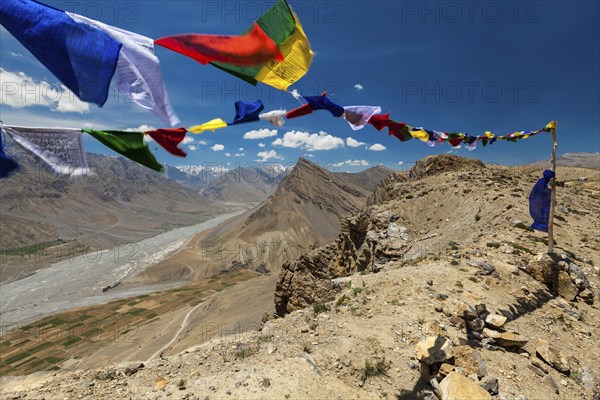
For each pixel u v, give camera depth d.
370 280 18.25
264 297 105.50
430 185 46.09
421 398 9.91
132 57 5.16
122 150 5.13
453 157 58.22
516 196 32.88
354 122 7.91
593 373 11.08
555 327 13.77
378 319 13.90
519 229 24.59
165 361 13.14
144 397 10.54
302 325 14.35
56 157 4.80
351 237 41.19
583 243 22.97
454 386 9.18
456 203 37.69
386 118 8.59
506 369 10.72
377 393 10.27
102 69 4.92
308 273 42.09
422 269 18.70
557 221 28.08
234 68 5.99
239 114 6.02
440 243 31.00
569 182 72.50
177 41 5.49
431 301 14.81
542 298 15.98
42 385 11.76
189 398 10.22
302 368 11.33
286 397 10.09
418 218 38.62
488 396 8.94
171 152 5.46
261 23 5.75
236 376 11.20
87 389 11.20
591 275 18.17
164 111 5.33
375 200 90.94
